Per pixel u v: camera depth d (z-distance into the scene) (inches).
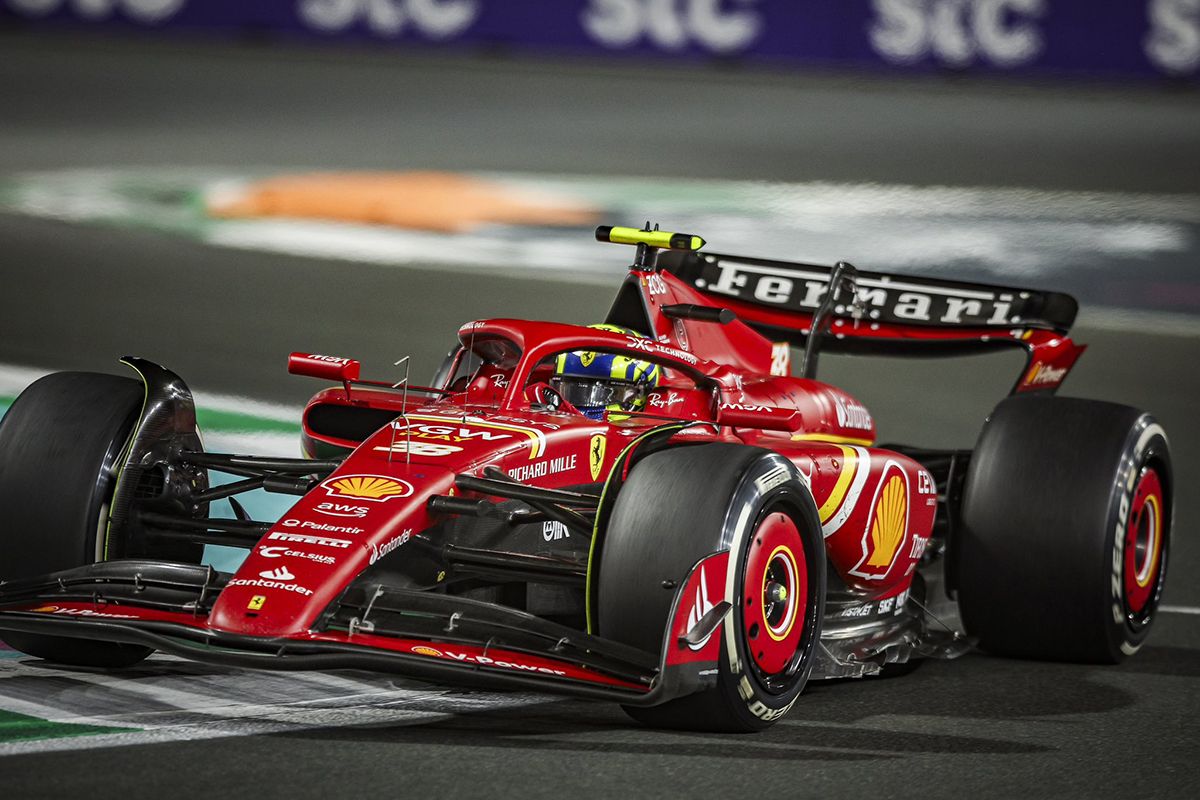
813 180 3255.4
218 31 4564.5
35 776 635.5
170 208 2869.1
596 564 759.1
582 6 4532.5
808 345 1165.1
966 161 3503.9
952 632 1031.0
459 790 638.5
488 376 939.3
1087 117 4010.8
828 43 4468.5
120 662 858.1
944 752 745.6
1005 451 1008.2
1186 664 1002.1
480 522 832.9
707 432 910.4
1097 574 971.3
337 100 3956.7
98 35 4522.6
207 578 751.7
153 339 1974.7
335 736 720.3
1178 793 683.4
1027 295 1158.3
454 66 4451.3
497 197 3019.2
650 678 719.7
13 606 762.8
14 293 2208.4
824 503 915.4
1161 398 1996.8
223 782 636.7
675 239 984.9
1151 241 2903.5
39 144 3366.1
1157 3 4279.0
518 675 691.4
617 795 642.2
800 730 784.9
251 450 1386.6
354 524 739.4
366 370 1856.5
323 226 2775.6
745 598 753.0
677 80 4355.3
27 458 844.0
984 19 4379.9
